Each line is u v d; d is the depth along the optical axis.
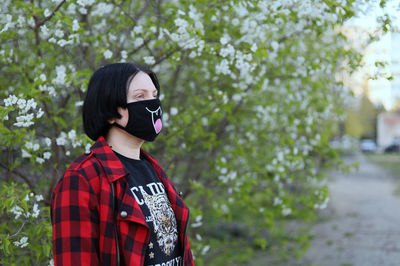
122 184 1.28
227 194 4.25
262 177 4.20
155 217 1.33
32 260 2.56
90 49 3.25
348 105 5.54
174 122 3.46
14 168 2.78
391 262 5.70
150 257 1.28
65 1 2.64
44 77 2.49
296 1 2.86
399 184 15.74
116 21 3.23
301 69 3.67
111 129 1.40
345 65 3.67
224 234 5.75
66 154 2.71
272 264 5.33
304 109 4.14
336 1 2.66
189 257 1.51
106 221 1.20
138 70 1.41
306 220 4.27
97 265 1.17
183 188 3.91
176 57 2.82
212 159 4.19
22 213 2.17
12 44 3.07
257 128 4.50
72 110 2.94
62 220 1.17
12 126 2.44
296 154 4.17
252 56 2.96
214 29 3.16
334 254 6.09
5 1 2.83
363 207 10.45
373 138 52.38
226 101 3.42
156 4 3.43
